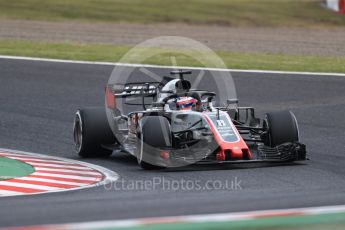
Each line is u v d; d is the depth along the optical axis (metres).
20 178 35.00
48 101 59.38
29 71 71.31
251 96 60.19
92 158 41.66
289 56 83.62
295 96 59.81
